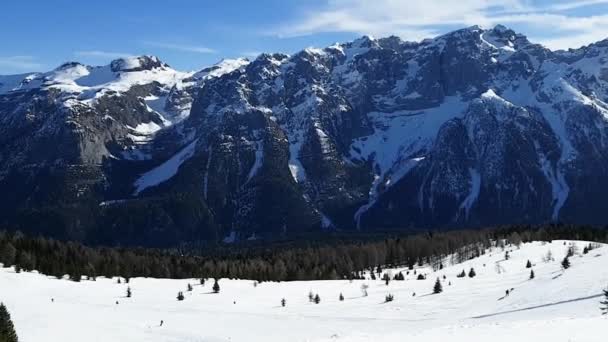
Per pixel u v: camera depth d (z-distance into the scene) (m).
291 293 188.88
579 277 136.75
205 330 125.69
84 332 115.69
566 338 58.88
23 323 120.56
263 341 113.44
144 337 114.44
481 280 188.25
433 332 71.75
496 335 63.97
